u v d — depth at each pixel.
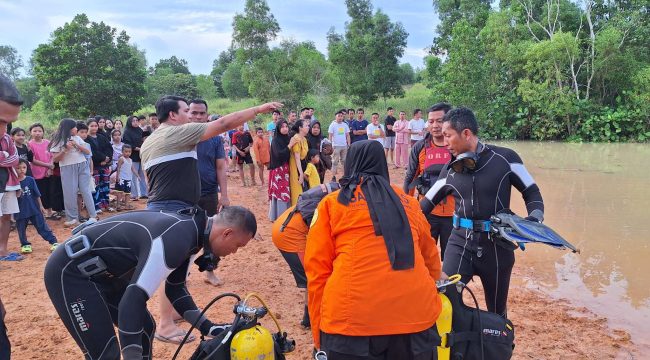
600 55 30.22
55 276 2.92
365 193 2.91
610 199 12.00
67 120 9.09
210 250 3.07
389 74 41.03
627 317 5.60
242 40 33.69
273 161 9.06
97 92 33.19
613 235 8.93
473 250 4.12
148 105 57.47
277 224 4.90
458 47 31.11
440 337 3.03
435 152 5.41
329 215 2.92
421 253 3.16
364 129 17.02
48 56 33.81
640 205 11.32
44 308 5.62
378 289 2.74
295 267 4.90
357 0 41.91
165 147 4.14
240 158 14.12
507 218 3.86
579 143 28.84
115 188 11.09
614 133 29.48
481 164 4.11
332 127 15.16
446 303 3.28
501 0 40.62
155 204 4.17
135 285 2.73
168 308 4.75
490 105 31.55
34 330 5.07
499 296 4.23
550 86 30.50
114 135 11.90
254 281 6.47
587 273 7.05
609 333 5.19
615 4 34.56
